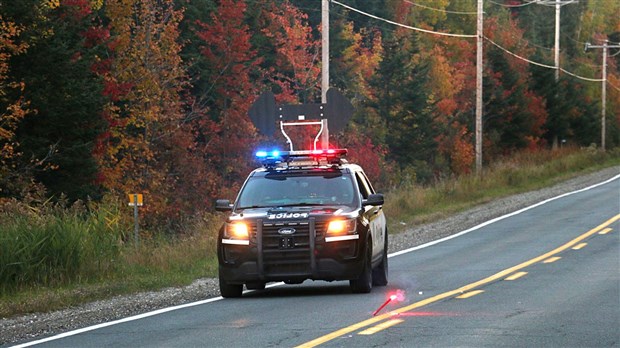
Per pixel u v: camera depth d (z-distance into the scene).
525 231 65.38
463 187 99.25
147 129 101.00
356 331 26.56
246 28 120.81
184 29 125.06
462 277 41.56
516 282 38.94
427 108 161.75
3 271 38.91
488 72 179.62
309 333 26.45
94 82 85.38
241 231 35.81
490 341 24.62
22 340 27.42
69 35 84.12
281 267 35.53
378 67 170.88
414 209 82.31
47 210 48.31
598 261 46.72
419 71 165.12
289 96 134.12
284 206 37.22
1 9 74.25
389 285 39.59
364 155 134.75
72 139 81.94
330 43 168.62
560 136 190.25
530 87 188.12
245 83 121.00
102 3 93.56
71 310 34.25
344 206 37.16
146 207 92.31
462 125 176.50
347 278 35.66
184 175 105.50
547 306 31.42
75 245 41.53
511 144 179.00
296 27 144.75
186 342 25.77
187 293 38.03
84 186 82.75
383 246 40.38
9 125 73.44
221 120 119.38
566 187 108.94
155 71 101.06
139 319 30.89
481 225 71.38
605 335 25.45
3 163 75.00
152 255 47.22
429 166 162.88
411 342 24.56
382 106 160.62
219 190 107.56
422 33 196.25
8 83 76.19
